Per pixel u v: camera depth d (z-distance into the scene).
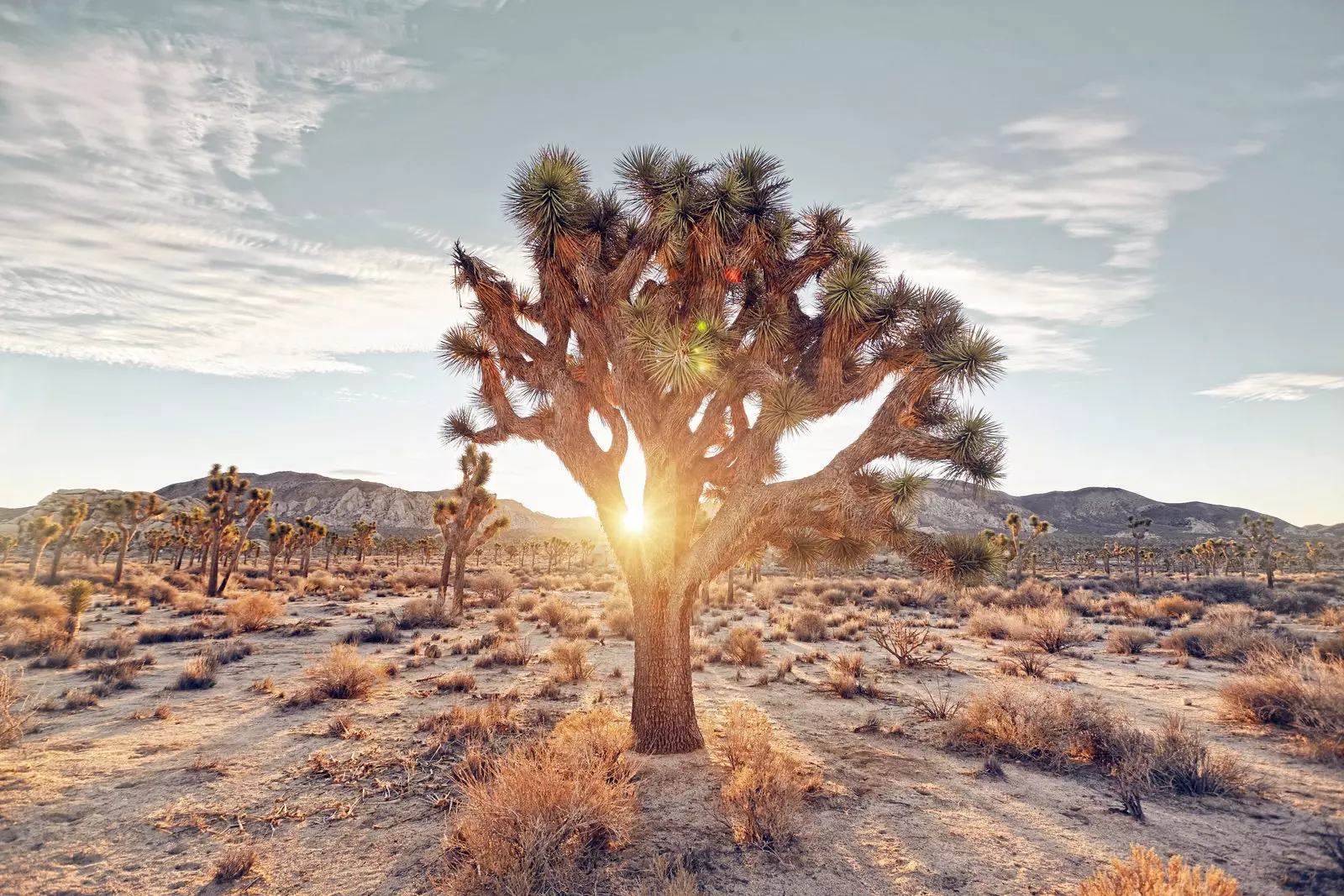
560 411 8.37
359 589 36.22
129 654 14.49
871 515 7.53
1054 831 5.63
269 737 8.30
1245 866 4.91
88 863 4.86
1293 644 13.39
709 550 7.74
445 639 18.22
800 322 9.04
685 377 7.23
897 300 8.08
